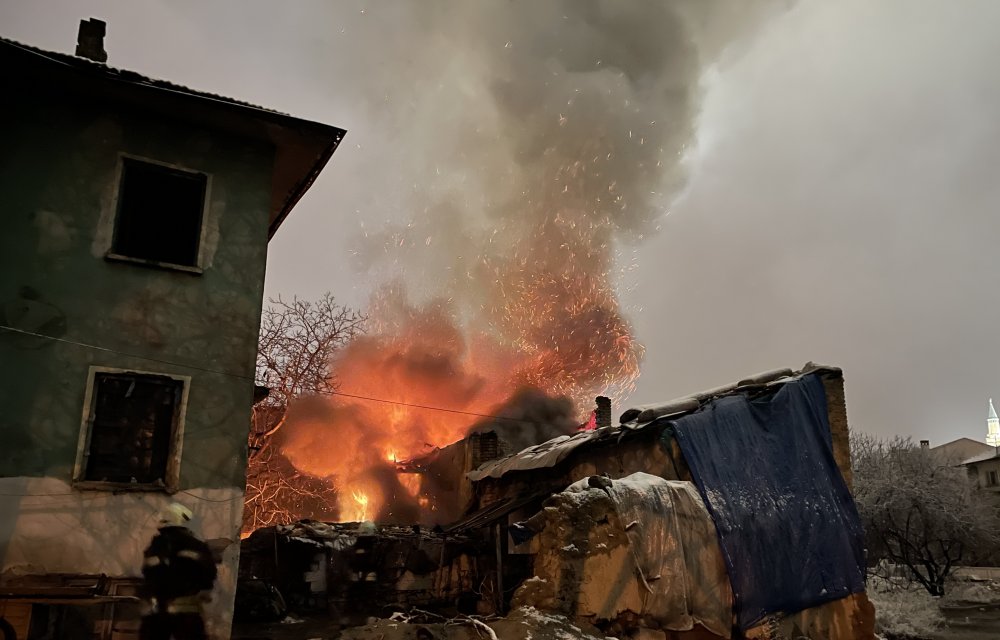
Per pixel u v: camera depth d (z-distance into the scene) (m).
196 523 9.08
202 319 9.84
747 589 10.09
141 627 8.45
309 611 14.55
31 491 8.42
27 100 9.55
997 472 45.12
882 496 28.45
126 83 9.58
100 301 9.34
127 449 9.08
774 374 12.88
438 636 8.78
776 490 11.07
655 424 11.94
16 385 8.68
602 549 9.51
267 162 10.88
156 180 10.19
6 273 8.95
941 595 25.00
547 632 8.57
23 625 7.98
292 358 23.44
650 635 9.34
